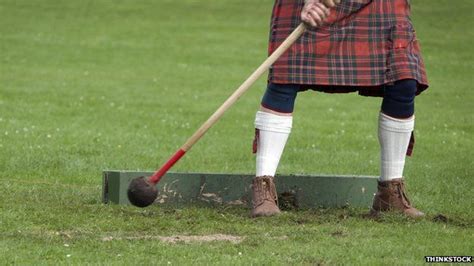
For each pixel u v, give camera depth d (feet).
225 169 83.15
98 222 53.01
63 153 87.97
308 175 61.41
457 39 208.74
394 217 56.13
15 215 54.24
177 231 51.34
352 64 56.90
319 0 54.85
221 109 54.29
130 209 57.72
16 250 45.57
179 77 168.04
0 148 88.94
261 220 54.65
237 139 105.40
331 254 45.42
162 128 113.39
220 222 53.93
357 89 59.31
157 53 195.31
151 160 86.53
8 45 197.88
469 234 51.44
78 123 114.42
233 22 234.99
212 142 102.42
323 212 58.54
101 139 100.32
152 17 237.86
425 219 56.29
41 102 133.18
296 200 60.85
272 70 57.21
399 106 57.77
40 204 58.80
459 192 69.77
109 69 174.50
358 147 102.27
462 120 128.26
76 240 48.19
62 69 171.94
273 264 43.37
